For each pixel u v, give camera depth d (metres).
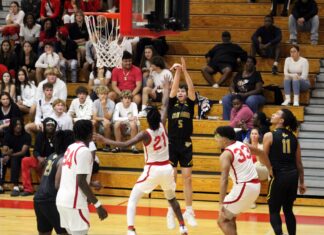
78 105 17.86
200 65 20.44
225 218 10.66
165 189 12.05
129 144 11.50
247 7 21.67
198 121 18.11
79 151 9.55
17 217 14.52
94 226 13.75
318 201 16.28
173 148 13.26
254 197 10.62
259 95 18.23
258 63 20.03
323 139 17.67
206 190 16.66
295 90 18.41
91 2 20.84
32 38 21.11
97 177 17.12
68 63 20.27
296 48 18.66
